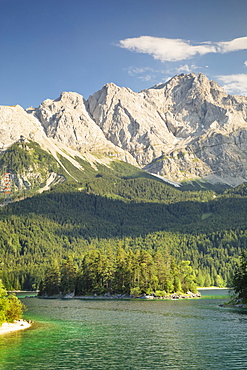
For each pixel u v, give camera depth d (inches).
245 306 6747.1
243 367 2869.1
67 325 4815.5
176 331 4303.6
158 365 2957.7
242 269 7377.0
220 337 3914.9
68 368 2893.7
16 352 3368.6
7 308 4879.4
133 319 5319.9
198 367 2891.2
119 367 2915.8
